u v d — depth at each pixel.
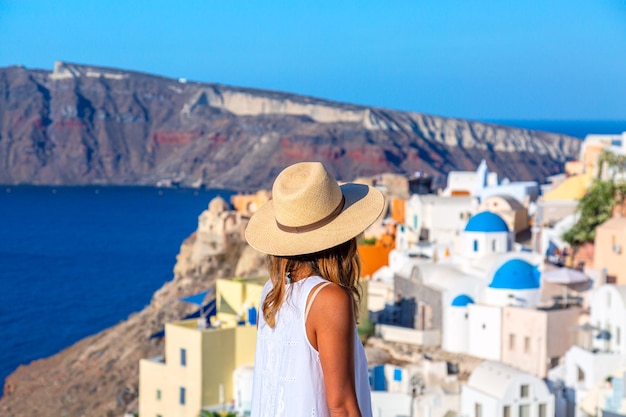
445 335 60.72
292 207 6.58
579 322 57.28
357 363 6.53
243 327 55.72
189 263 136.25
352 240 6.80
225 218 134.75
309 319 6.40
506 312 58.31
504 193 111.94
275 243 6.65
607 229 66.94
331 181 6.70
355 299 6.71
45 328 179.62
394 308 70.06
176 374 56.12
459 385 52.16
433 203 95.38
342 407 6.27
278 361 6.52
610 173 83.06
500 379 46.88
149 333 97.19
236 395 53.91
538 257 64.12
